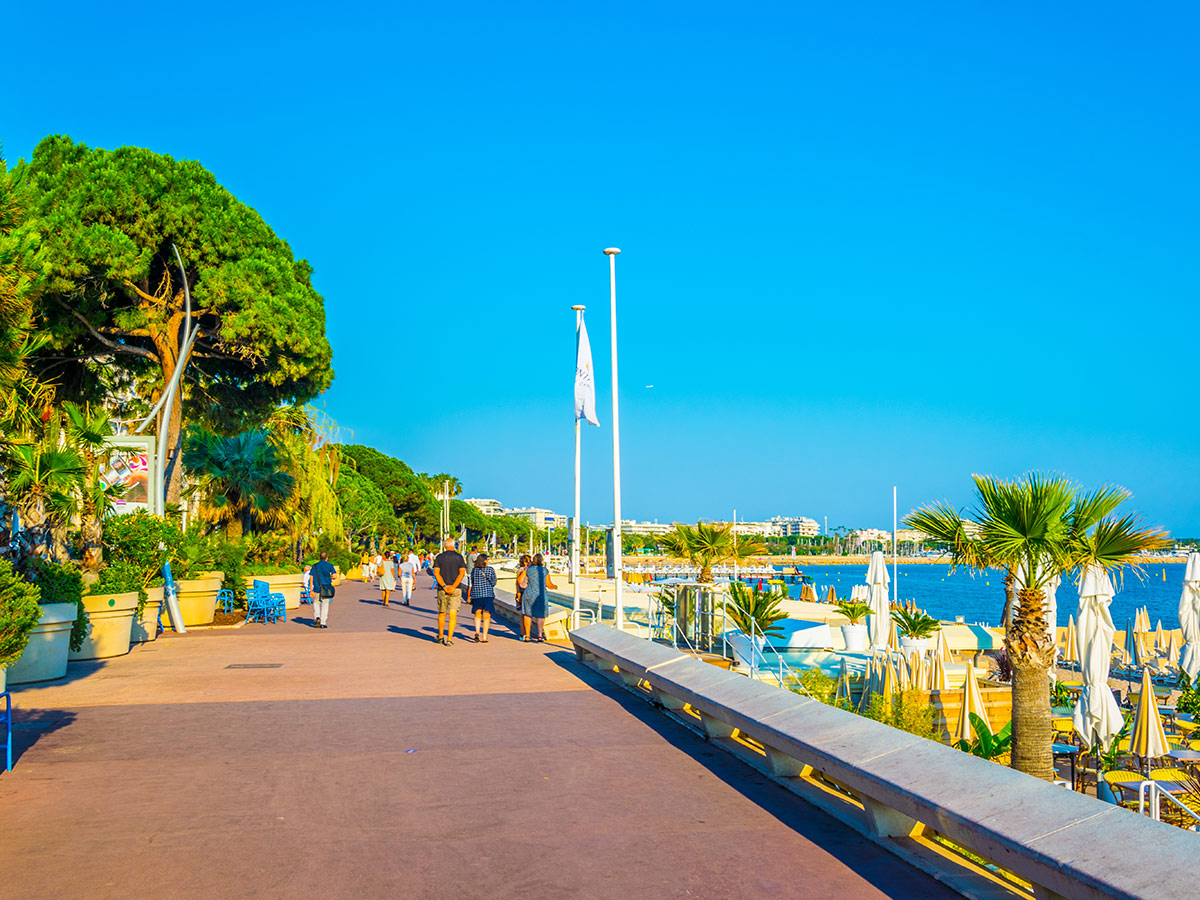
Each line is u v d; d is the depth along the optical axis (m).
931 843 5.30
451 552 16.89
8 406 10.86
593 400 18.42
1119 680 22.30
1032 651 11.05
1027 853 3.91
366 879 4.77
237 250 23.44
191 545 21.05
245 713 9.59
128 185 21.72
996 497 11.12
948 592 118.69
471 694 10.88
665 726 8.94
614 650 11.56
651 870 4.91
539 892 4.59
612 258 16.91
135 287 22.75
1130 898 3.37
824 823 5.76
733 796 6.39
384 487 99.88
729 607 16.98
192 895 4.54
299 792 6.46
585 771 7.10
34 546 12.26
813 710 6.61
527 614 17.38
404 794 6.41
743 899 4.51
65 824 5.71
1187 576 16.36
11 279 6.80
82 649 13.95
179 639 17.48
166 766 7.23
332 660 14.18
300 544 38.88
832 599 35.03
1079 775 13.60
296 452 35.06
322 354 27.27
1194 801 10.97
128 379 27.56
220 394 28.12
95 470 15.48
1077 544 10.81
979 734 13.24
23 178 7.43
